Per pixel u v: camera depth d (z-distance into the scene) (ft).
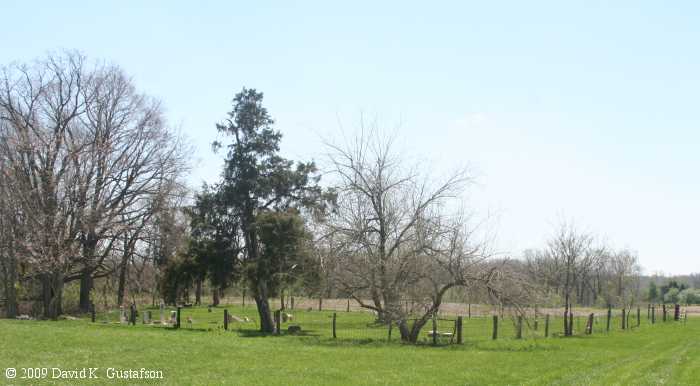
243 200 140.05
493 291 96.27
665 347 101.65
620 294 248.32
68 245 142.20
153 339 82.99
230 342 86.28
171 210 159.84
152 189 158.81
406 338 103.24
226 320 127.34
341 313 200.03
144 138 159.02
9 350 65.62
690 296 309.22
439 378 60.18
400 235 99.86
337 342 97.19
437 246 97.86
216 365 62.85
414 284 98.68
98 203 147.33
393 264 98.53
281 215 131.54
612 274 271.90
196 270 140.87
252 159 141.28
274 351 77.30
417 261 97.91
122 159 155.12
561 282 173.27
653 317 166.30
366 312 204.33
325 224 102.68
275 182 141.08
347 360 71.36
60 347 70.23
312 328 140.26
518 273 98.73
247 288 140.67
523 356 81.15
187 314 192.24
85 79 155.94
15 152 141.90
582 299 271.49
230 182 140.87
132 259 168.14
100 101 155.84
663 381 59.77
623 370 68.28
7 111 150.41
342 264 99.40
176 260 148.87
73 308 171.22
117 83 158.51
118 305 181.78
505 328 141.49
